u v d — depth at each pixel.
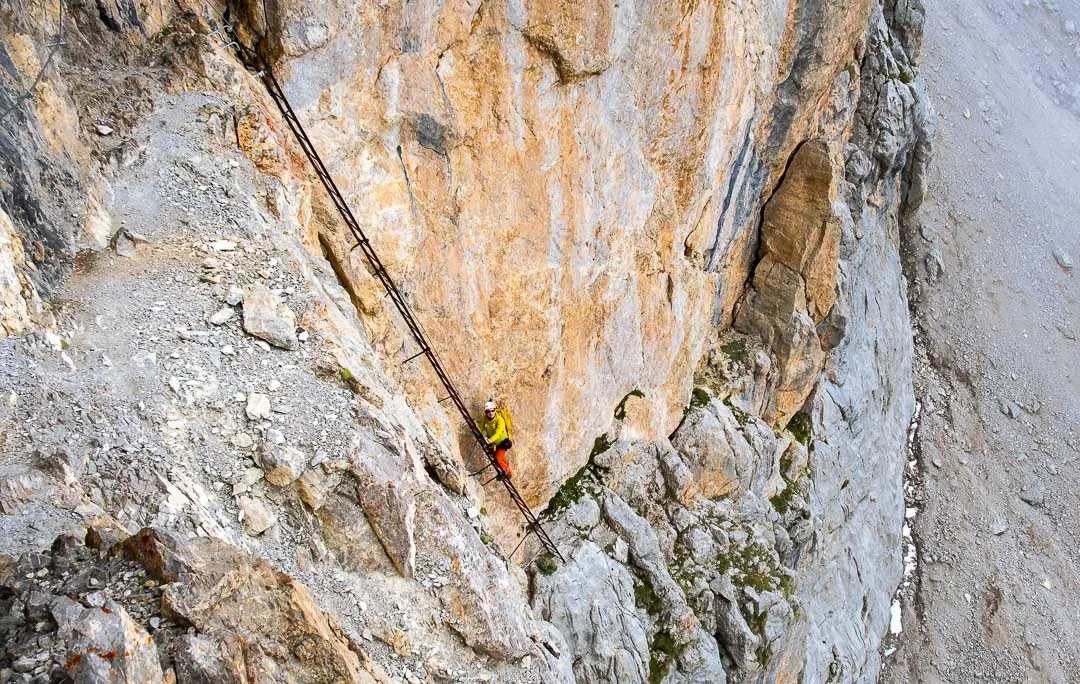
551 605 19.27
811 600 31.89
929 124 44.88
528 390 20.02
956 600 43.12
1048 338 56.69
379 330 15.43
